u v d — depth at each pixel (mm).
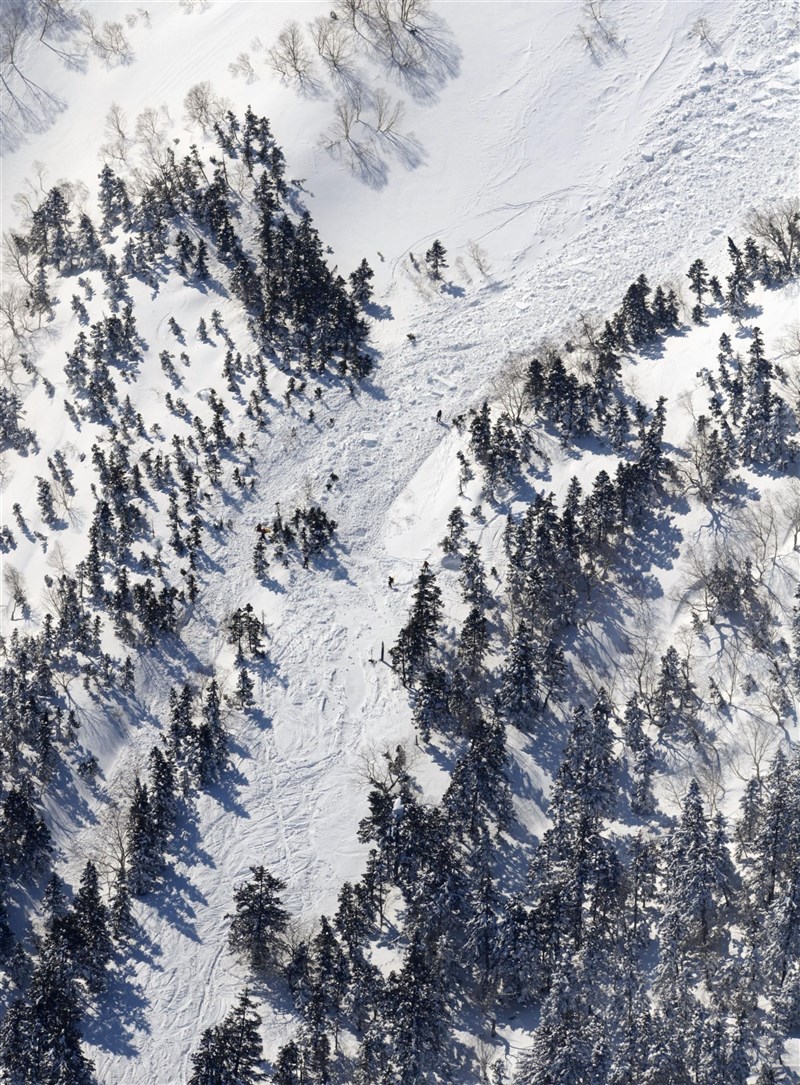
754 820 105688
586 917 104188
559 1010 95938
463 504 143375
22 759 126438
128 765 126688
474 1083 98312
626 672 123938
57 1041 100375
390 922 109875
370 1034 97625
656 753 115938
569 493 133500
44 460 161000
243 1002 100000
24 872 117000
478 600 131125
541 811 116250
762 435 134375
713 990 98125
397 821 108938
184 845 118000
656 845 107500
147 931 112375
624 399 149500
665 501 136125
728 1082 90438
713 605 124375
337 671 130625
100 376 167000
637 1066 91500
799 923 96625
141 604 135250
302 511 144625
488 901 103000
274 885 107875
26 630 140250
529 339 164500
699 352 152000
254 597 139375
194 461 154625
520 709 120188
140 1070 104000
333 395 161250
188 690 126812
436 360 164750
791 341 146375
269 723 126750
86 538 149125
